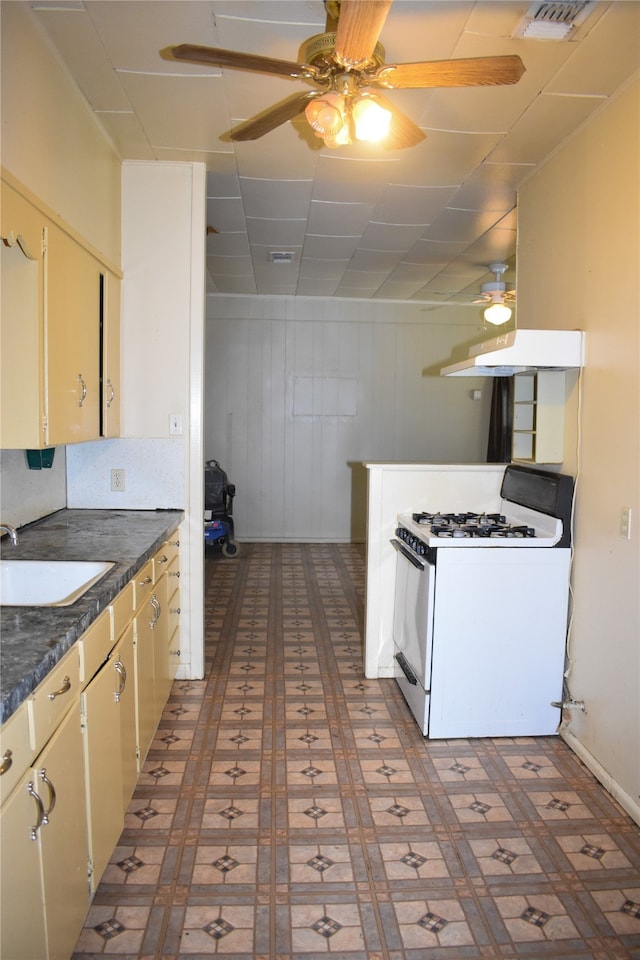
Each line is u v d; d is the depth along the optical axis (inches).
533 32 79.4
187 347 124.0
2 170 66.7
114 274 116.0
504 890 73.9
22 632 56.6
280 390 261.9
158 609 100.8
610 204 94.2
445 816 87.4
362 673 136.5
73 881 59.2
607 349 94.9
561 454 109.7
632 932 68.2
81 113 96.0
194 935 66.5
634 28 78.1
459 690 107.3
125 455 125.6
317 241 176.6
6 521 99.5
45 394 81.0
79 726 60.5
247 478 265.1
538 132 106.0
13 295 78.2
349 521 268.7
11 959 44.9
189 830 83.1
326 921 68.8
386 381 265.1
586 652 101.4
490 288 195.8
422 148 113.6
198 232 122.4
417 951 65.4
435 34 80.6
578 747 103.0
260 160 120.5
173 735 108.3
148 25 78.7
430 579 104.8
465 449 271.3
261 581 208.5
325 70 71.1
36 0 73.3
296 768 98.8
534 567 105.6
